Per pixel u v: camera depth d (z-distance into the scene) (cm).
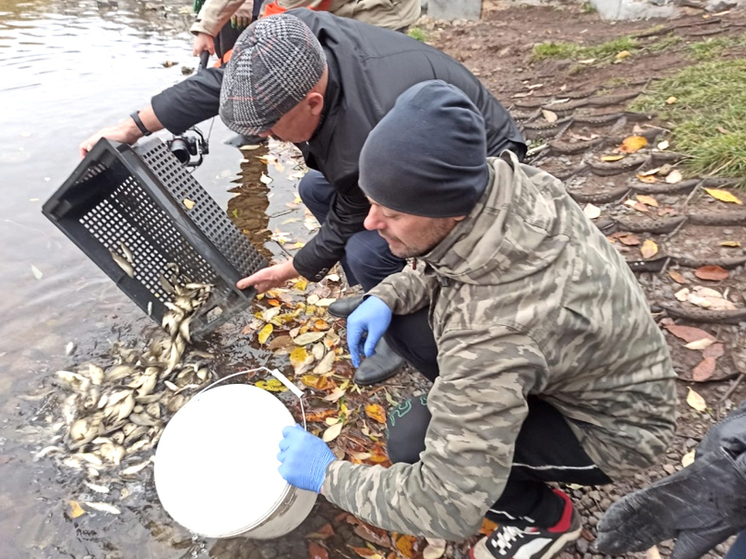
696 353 229
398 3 320
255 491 167
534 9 719
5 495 204
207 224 245
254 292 244
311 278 245
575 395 139
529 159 373
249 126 174
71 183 210
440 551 187
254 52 168
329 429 228
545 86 473
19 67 548
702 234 278
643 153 343
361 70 190
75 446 222
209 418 185
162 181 230
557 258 125
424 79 199
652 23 573
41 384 246
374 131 122
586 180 342
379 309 184
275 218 360
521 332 121
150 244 245
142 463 217
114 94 496
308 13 207
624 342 134
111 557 188
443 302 134
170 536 194
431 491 129
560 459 151
